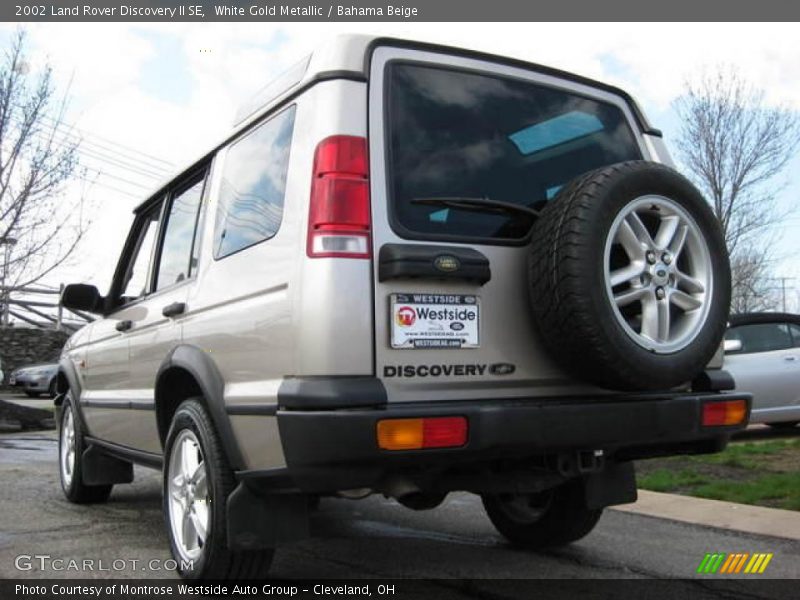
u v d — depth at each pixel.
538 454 3.16
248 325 3.32
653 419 3.27
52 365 20.70
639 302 3.29
